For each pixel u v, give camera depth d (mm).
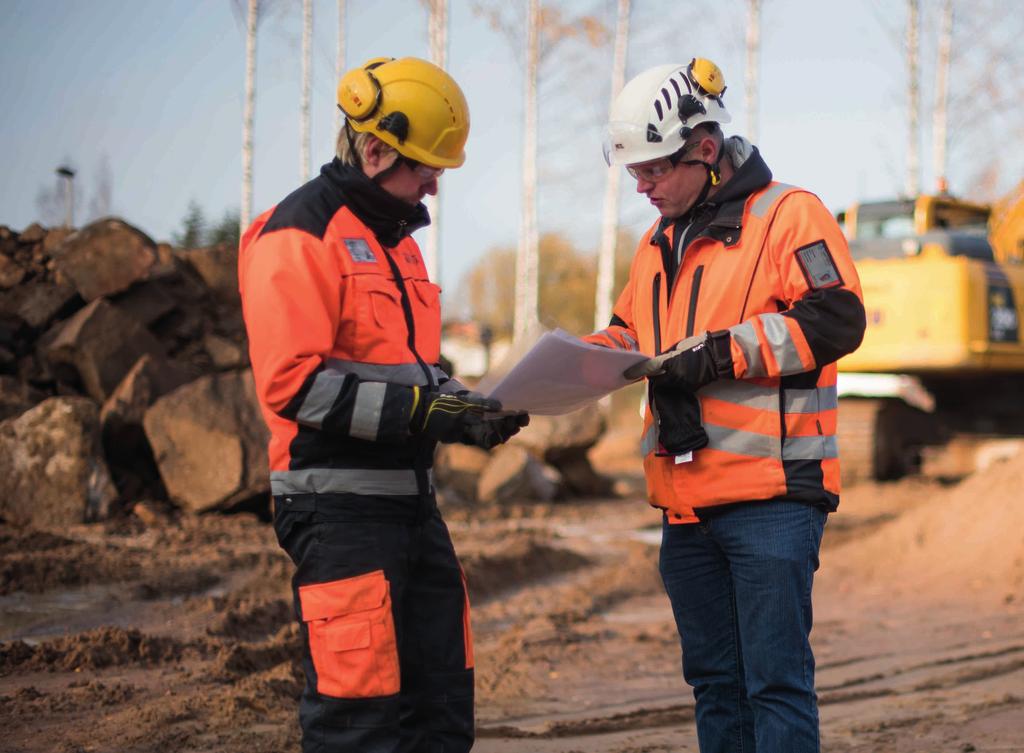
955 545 9016
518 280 26109
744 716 3291
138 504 9484
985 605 7895
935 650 6621
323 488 2750
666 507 3250
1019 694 5547
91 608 6328
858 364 12039
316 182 2824
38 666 5090
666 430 3121
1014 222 13008
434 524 2984
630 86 3223
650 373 3039
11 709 4414
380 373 2787
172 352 11367
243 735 4230
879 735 4812
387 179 2816
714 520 3150
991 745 4641
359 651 2691
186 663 5352
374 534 2762
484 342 33469
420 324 2924
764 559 3066
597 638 6727
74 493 9141
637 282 3436
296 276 2658
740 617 3139
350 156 2828
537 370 2768
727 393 3102
